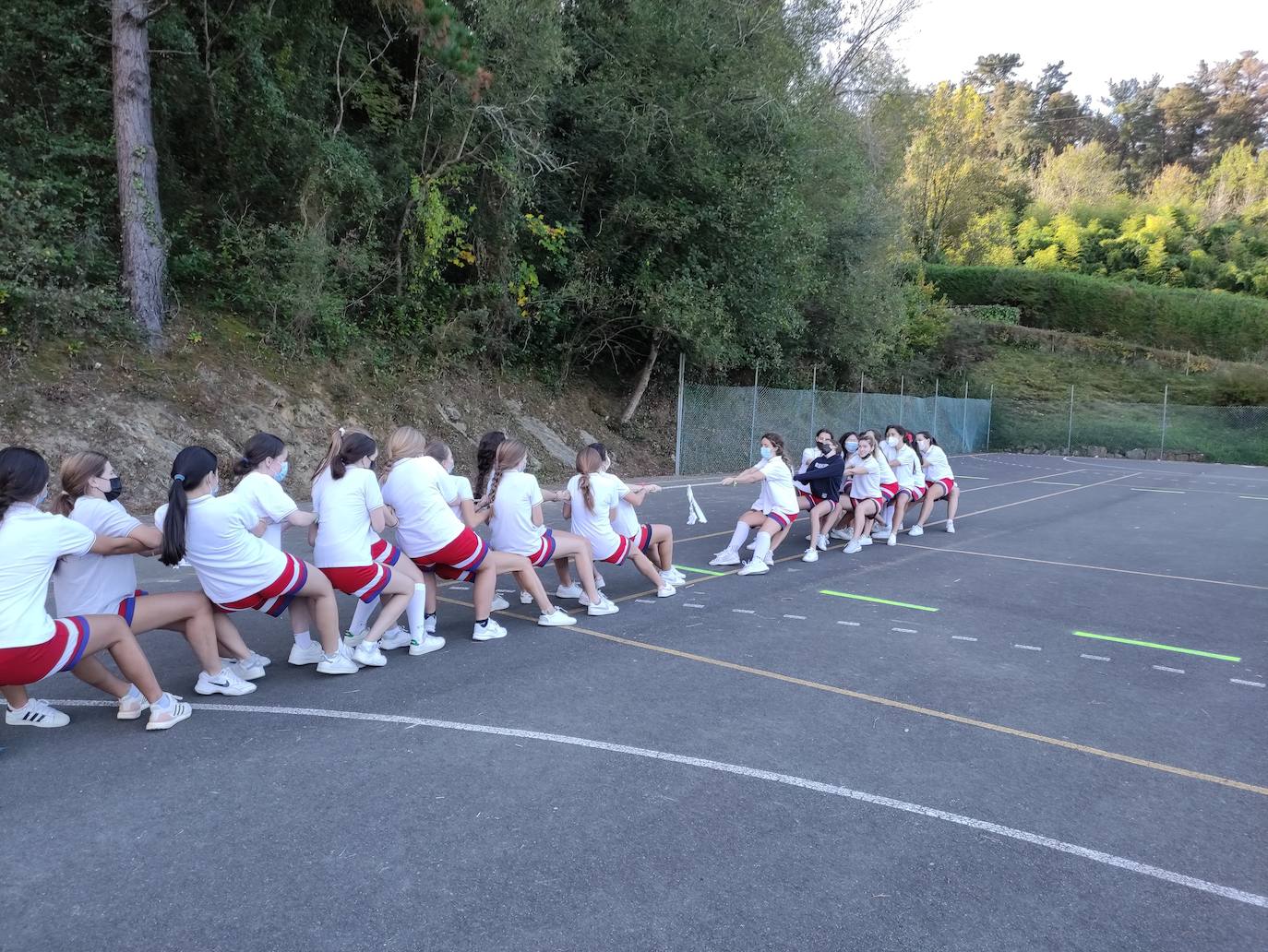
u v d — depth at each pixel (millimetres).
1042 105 84812
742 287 18859
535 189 17156
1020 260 54781
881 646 5859
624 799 3467
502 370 17844
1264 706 4820
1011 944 2561
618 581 7891
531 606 6910
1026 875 2965
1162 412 34750
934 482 11281
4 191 10609
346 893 2756
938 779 3738
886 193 28344
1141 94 81375
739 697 4723
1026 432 35469
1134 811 3480
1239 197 61000
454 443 15320
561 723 4277
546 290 18062
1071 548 10445
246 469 4770
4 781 3557
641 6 16812
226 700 4574
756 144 18281
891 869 2975
